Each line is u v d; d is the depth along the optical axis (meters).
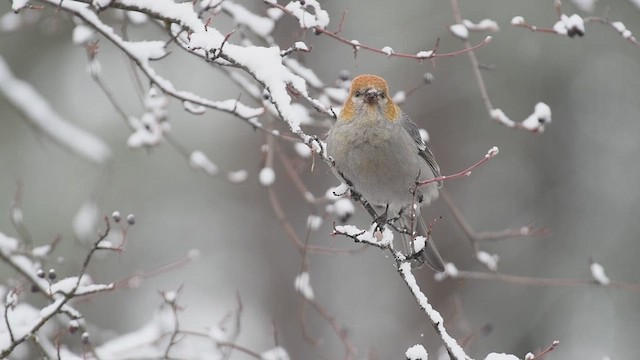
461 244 15.56
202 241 16.66
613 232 15.63
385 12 15.61
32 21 10.55
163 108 8.84
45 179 13.94
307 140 5.79
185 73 16.11
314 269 16.11
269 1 6.82
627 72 15.30
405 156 7.54
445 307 15.33
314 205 8.59
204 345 13.86
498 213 15.68
